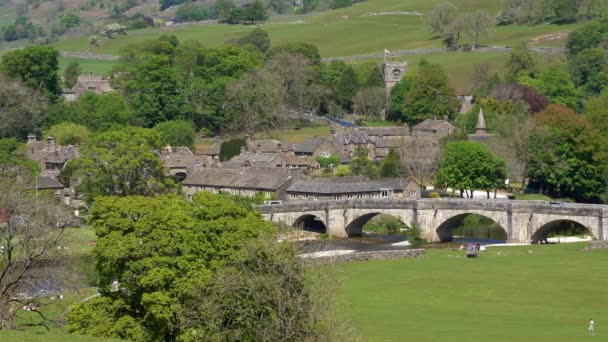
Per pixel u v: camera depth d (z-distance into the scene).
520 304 194.50
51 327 154.88
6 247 168.12
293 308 132.00
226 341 135.75
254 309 134.75
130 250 147.50
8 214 167.50
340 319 142.25
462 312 187.25
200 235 151.00
